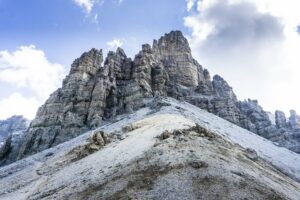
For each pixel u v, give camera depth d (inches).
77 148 2455.7
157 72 5743.1
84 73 5064.0
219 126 3964.1
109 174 1437.0
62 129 4079.7
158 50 7150.6
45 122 4242.1
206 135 2034.9
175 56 6963.6
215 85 7342.5
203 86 6210.6
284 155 3535.9
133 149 1827.0
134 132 2512.3
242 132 4296.3
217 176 1194.6
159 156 1508.4
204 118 4111.7
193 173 1230.3
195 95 5831.7
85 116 4360.2
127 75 5541.3
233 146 2022.6
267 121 5753.0
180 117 2979.8
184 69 6658.5
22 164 2600.9
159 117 3002.0
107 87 4835.1
